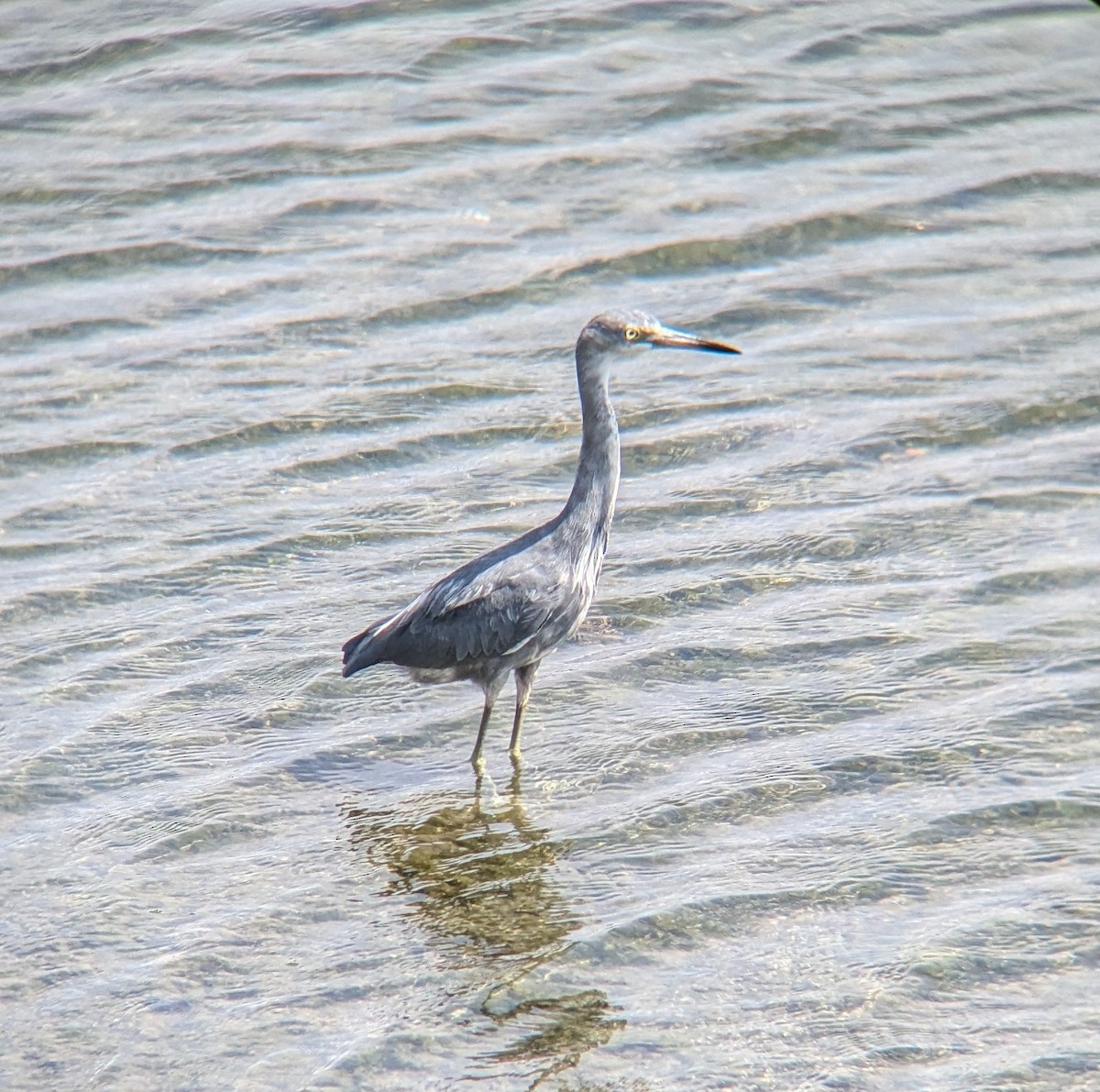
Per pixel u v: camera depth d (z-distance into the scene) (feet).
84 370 60.18
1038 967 31.37
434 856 36.32
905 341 60.80
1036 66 81.25
